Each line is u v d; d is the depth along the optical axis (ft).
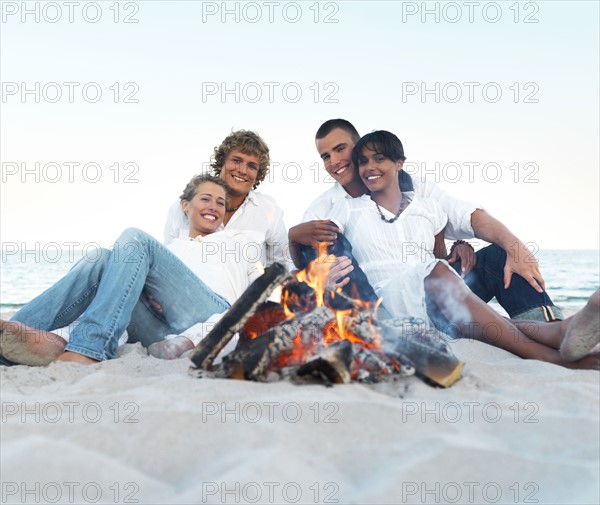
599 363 10.95
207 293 13.26
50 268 124.67
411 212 15.40
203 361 9.73
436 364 9.41
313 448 6.70
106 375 9.68
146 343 13.48
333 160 16.55
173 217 17.22
